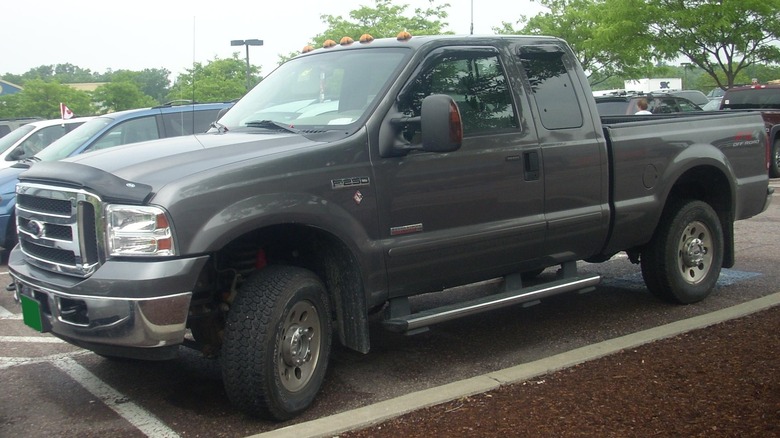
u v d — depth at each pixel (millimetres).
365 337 4875
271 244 5039
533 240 5684
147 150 4816
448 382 5199
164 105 10844
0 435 4477
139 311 4086
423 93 5207
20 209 4895
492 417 4340
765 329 5785
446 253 5207
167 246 4109
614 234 6242
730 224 7227
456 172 5219
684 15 23359
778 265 8422
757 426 4055
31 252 4809
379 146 4910
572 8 28922
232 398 4469
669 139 6570
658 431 4055
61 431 4523
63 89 51344
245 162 4418
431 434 4156
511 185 5508
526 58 5883
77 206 4328
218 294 4684
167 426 4570
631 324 6445
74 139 10336
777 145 17969
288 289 4473
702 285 6949
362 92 5188
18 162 10500
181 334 4184
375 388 5117
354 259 4789
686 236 6840
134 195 4148
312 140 4812
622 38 24953
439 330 6453
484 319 6746
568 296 7441
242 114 5750
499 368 5469
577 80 6121
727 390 4574
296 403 4582
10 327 6895
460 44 5492
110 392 5172
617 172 6188
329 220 4645
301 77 5750
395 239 4984
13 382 5395
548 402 4523
